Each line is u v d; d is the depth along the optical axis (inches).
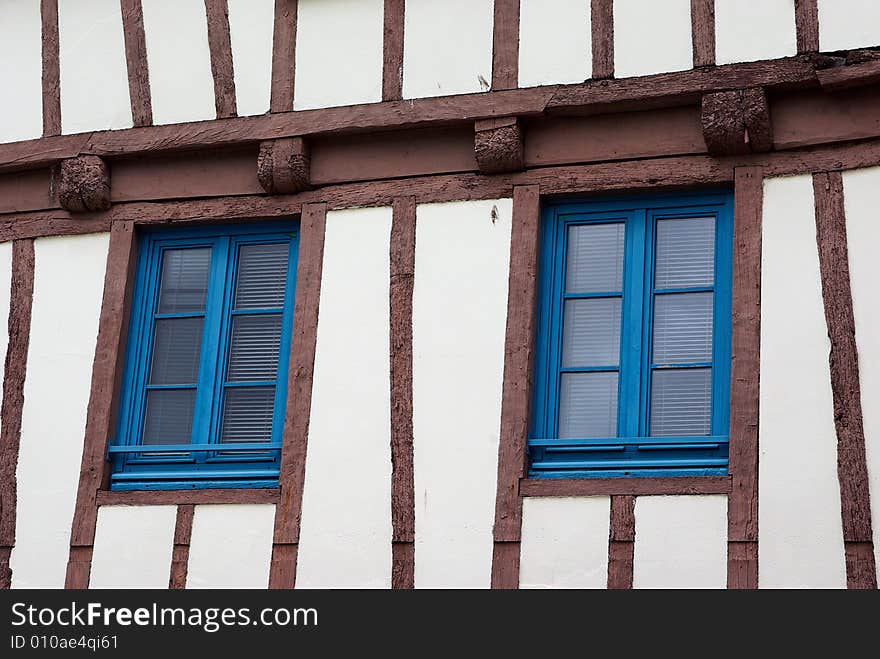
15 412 419.5
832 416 368.2
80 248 431.8
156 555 396.5
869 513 359.9
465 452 386.9
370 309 404.8
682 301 392.2
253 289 421.7
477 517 380.8
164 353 422.0
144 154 432.5
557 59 407.5
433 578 378.9
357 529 387.5
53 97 443.5
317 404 400.5
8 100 447.2
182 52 436.8
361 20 425.7
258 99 426.6
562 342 395.9
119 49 442.3
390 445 392.2
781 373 373.7
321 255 412.8
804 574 358.3
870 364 370.3
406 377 396.5
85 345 422.0
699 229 396.2
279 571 388.5
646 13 404.2
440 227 406.6
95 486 406.9
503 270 399.2
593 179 401.1
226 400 413.1
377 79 419.5
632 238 399.2
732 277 385.4
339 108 419.5
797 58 389.7
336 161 419.5
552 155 405.1
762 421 370.9
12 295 431.5
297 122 420.2
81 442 412.8
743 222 386.6
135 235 431.5
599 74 403.2
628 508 371.6
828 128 387.5
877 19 387.9
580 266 400.8
